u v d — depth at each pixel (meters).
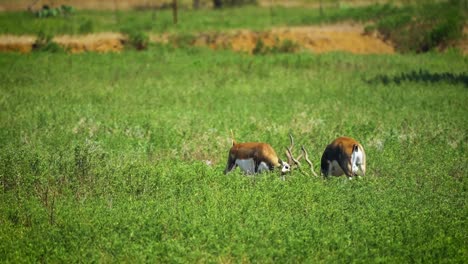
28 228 50.22
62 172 60.72
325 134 77.56
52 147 71.50
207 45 150.88
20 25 153.88
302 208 52.91
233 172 61.34
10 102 97.25
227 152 71.56
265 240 46.31
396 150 69.44
